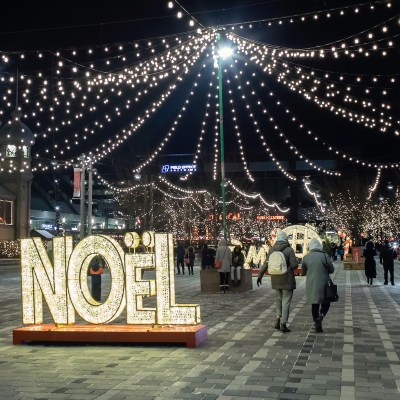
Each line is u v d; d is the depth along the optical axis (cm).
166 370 725
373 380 667
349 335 991
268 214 8969
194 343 881
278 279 1039
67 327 952
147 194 6581
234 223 7756
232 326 1112
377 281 2373
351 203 7206
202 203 6631
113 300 938
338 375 691
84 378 687
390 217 6838
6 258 5716
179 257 3181
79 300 951
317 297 1016
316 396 599
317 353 830
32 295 978
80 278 955
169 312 917
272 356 809
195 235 6538
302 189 9962
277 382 659
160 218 6881
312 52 1823
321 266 1032
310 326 1101
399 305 1470
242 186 8700
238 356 812
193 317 911
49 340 925
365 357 800
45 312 1377
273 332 1032
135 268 936
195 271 3466
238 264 1947
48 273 970
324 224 8744
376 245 5606
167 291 924
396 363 759
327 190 8088
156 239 934
